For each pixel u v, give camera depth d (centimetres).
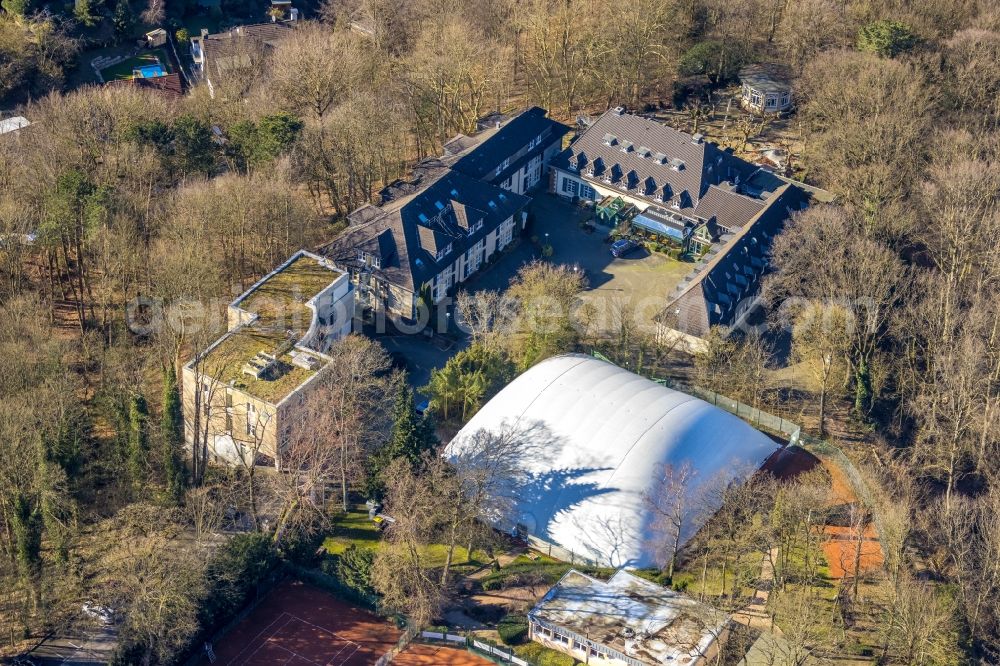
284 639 13088
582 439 14750
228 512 14625
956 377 15838
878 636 12938
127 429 15012
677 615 12925
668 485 14050
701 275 18375
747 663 12525
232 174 19162
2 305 17062
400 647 12975
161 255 16962
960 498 14825
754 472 15050
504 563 14138
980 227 18162
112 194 17562
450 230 19175
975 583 13175
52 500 13262
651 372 17550
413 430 14412
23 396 14712
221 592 13000
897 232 19250
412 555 13312
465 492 14062
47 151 18925
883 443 16388
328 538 14438
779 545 13525
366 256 18212
